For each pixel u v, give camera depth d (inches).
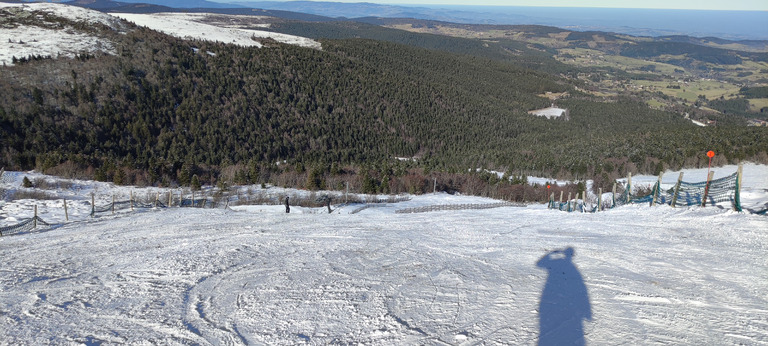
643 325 211.9
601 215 600.7
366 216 777.6
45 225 719.1
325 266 362.3
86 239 565.6
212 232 584.4
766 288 253.1
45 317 265.4
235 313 260.2
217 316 256.8
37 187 1274.6
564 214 687.7
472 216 717.9
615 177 1711.4
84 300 295.9
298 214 850.8
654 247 369.1
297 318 246.7
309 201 1269.7
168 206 1007.0
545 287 279.7
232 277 338.3
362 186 1585.9
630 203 677.3
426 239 479.5
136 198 1195.3
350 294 285.3
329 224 646.5
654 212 545.6
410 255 394.0
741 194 649.6
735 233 393.7
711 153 543.8
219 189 1483.8
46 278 358.0
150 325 247.1
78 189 1322.6
